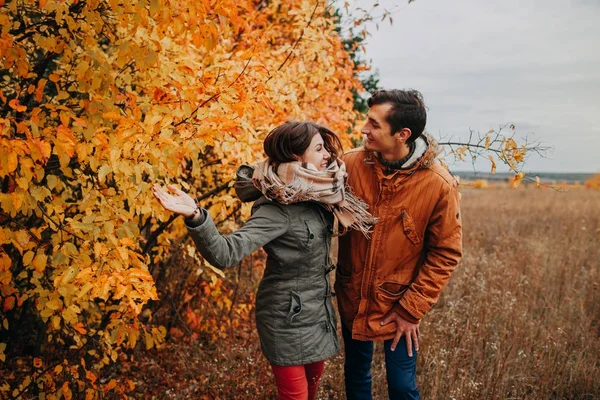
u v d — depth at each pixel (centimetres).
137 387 306
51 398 229
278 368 202
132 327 239
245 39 305
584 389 304
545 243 638
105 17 218
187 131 206
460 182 230
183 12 184
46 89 282
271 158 196
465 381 289
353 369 235
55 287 198
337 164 210
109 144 182
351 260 220
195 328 381
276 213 192
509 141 219
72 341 315
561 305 412
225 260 172
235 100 221
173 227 303
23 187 165
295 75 323
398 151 206
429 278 209
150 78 245
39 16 226
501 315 382
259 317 207
